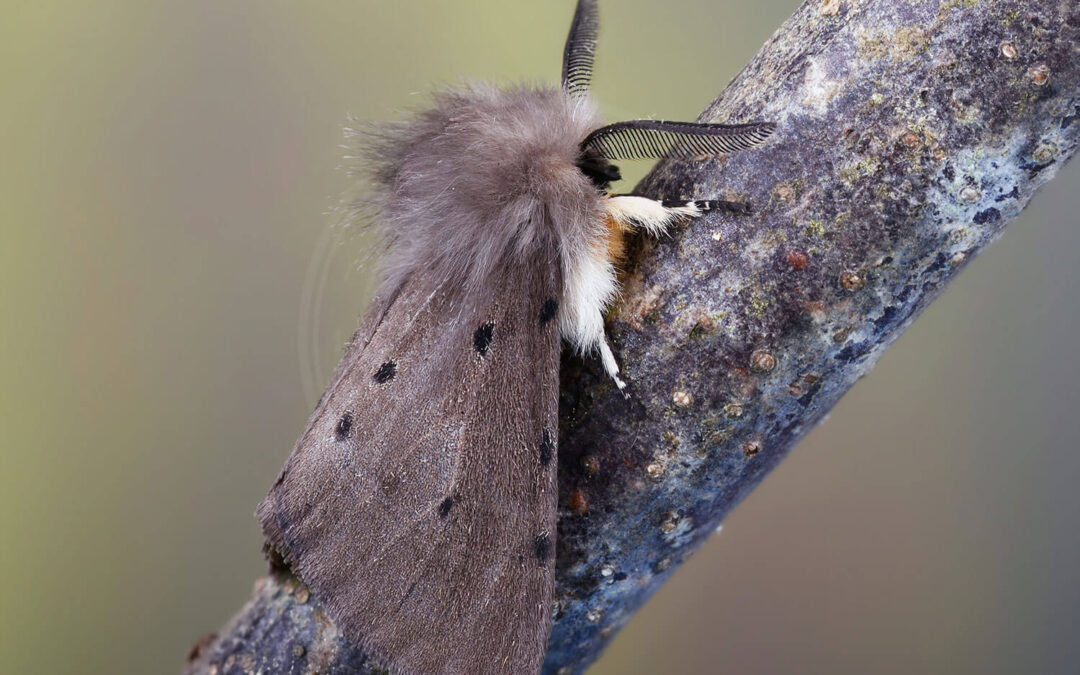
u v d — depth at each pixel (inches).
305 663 4.8
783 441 4.8
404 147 4.9
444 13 6.7
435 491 4.7
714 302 4.7
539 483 4.7
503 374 4.7
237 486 6.7
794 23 4.7
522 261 4.7
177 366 6.6
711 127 4.6
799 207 4.7
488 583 4.7
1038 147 4.6
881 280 4.7
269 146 6.6
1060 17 4.6
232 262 6.6
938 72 4.6
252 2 6.6
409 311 4.8
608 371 4.7
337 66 6.7
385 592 4.7
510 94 4.9
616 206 4.7
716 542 6.5
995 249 6.2
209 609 6.6
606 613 4.9
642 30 6.5
